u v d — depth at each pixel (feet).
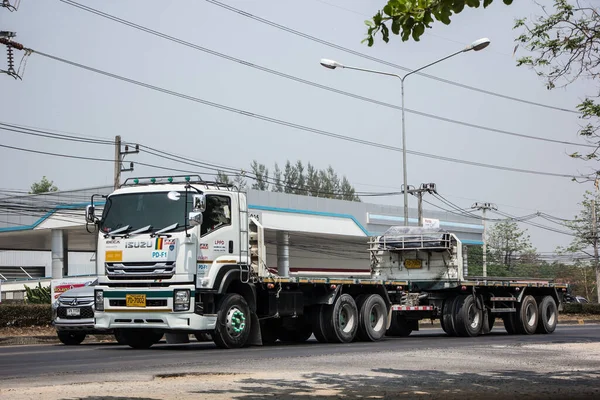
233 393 31.86
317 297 64.90
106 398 30.07
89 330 67.05
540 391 33.47
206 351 54.08
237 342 56.59
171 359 47.39
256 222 60.44
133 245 54.03
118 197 55.62
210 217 54.90
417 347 58.90
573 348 57.82
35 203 149.69
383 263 79.77
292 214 165.48
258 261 59.93
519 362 46.85
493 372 41.24
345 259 209.05
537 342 65.82
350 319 66.18
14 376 38.32
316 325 65.21
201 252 53.78
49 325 92.02
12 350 58.85
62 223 147.95
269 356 49.57
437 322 122.31
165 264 53.21
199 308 53.42
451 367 43.57
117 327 54.65
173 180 56.44
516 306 83.35
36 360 47.88
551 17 42.91
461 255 76.38
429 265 77.56
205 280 53.83
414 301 74.90
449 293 78.23
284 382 35.70
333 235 179.01
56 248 150.82
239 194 57.88
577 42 41.39
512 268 260.62
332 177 293.84
